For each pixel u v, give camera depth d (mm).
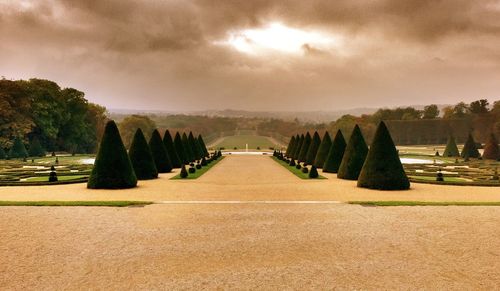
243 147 131375
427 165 55188
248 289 11539
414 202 23188
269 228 17688
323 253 14484
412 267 13219
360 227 17812
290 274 12617
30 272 12695
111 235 16453
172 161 51531
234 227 17844
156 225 18078
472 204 22609
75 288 11578
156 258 13945
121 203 22484
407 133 155500
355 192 28469
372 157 30578
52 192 28188
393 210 21125
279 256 14188
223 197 25719
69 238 16000
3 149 71062
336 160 44188
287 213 20609
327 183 33906
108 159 30281
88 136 101875
